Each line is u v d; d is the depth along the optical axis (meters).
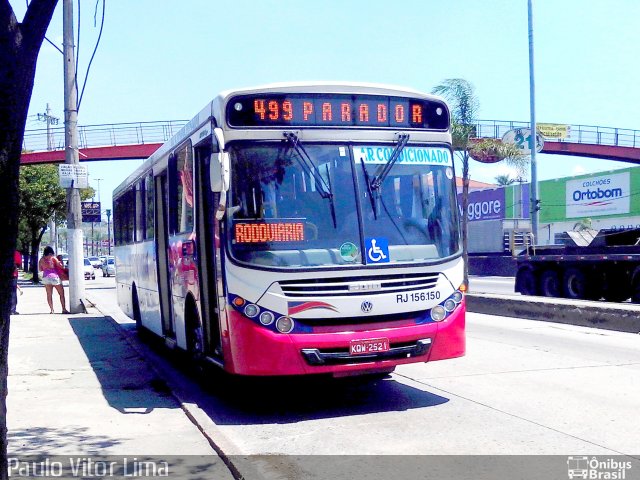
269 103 7.38
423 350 7.36
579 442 6.24
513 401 7.88
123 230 15.84
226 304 7.10
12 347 13.16
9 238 4.32
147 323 12.73
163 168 10.74
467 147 25.70
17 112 4.35
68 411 7.88
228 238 7.11
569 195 45.09
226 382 9.31
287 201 7.25
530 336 13.25
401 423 7.06
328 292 7.05
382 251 7.34
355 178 7.48
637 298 19.14
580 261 20.94
